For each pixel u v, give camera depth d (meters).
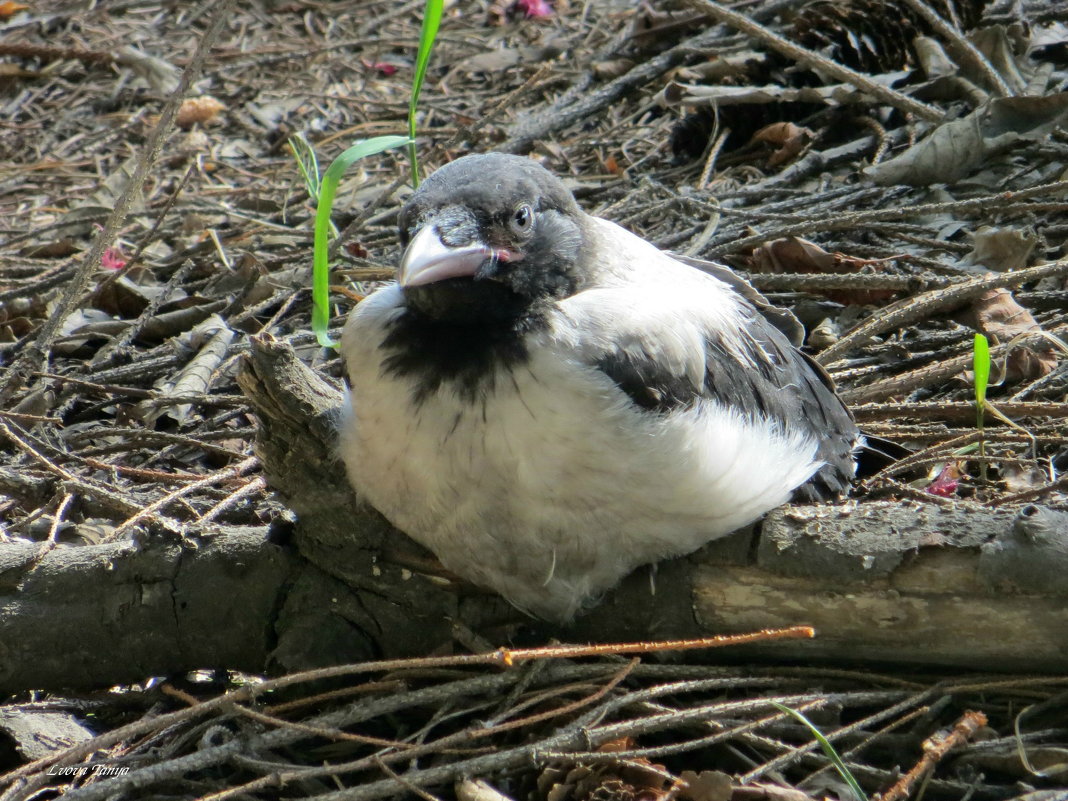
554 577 7.15
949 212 11.70
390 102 17.53
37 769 6.63
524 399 6.65
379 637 7.57
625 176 14.35
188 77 9.89
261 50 19.64
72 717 7.49
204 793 6.83
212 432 10.16
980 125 13.09
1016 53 14.71
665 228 12.99
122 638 7.55
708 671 7.13
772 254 11.91
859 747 6.60
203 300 12.46
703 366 7.09
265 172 16.05
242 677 7.94
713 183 14.08
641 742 6.91
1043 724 6.80
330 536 7.54
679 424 6.71
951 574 6.75
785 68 15.27
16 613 7.44
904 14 15.11
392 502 7.18
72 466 9.89
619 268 7.53
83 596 7.51
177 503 8.85
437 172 7.47
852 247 12.09
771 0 17.91
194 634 7.60
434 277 6.69
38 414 10.62
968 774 6.49
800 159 14.02
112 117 17.97
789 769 6.69
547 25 19.61
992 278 10.31
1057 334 10.10
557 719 6.96
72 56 19.42
